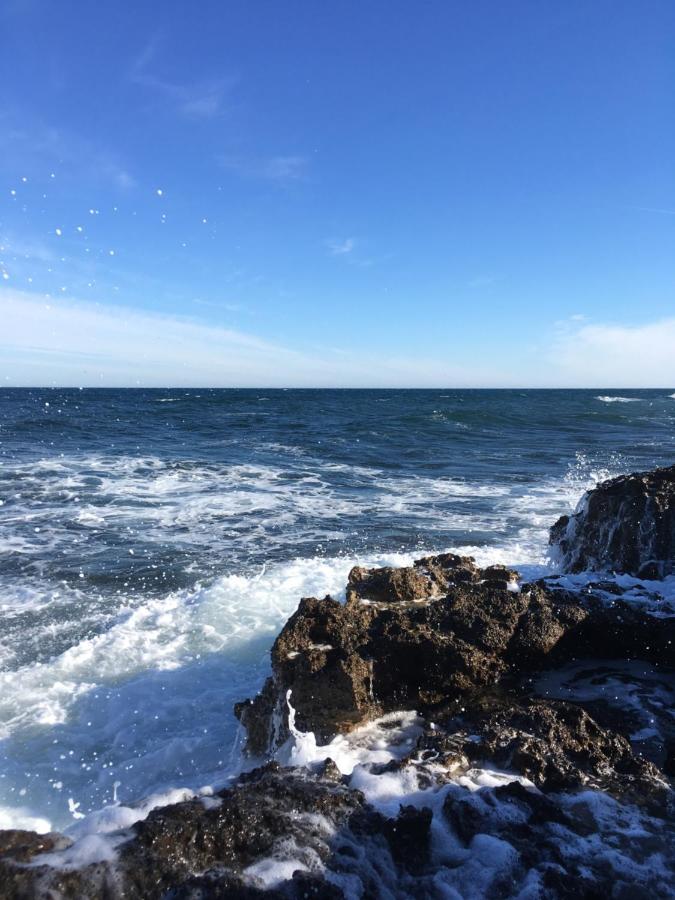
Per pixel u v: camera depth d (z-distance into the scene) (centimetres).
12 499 1336
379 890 238
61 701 532
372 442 2556
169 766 449
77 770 445
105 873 225
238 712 474
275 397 8050
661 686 456
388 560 912
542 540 1052
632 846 268
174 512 1256
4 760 452
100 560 941
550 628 489
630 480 726
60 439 2403
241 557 964
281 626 675
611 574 628
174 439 2544
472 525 1162
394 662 457
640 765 341
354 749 392
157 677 571
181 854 238
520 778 322
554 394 11812
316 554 981
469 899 236
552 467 1888
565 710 390
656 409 5456
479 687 459
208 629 670
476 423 3559
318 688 432
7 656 624
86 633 683
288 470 1795
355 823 268
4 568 898
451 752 346
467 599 518
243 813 260
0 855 229
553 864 251
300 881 223
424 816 270
